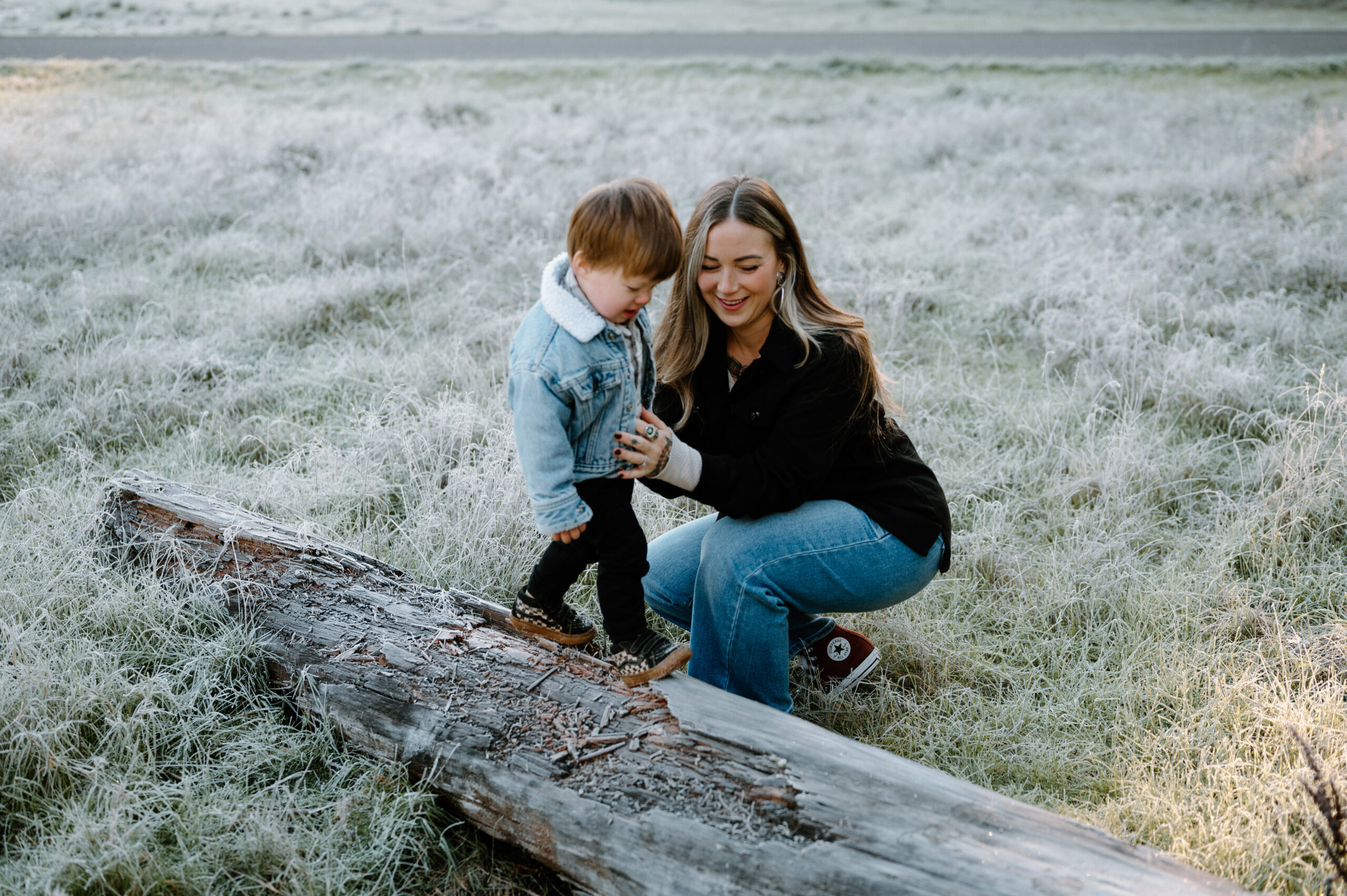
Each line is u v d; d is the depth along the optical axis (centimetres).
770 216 235
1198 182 809
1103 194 823
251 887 207
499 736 218
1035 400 477
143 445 436
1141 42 2116
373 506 386
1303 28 2369
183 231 733
